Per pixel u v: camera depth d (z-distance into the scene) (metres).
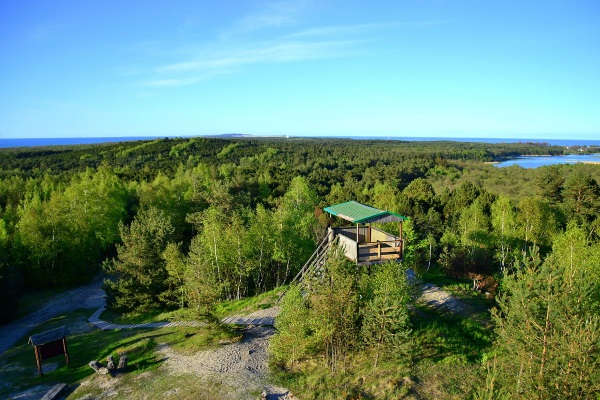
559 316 12.68
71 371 20.20
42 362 21.73
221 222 37.38
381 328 17.88
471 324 22.28
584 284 13.86
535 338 13.08
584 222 41.34
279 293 30.78
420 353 19.25
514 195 72.25
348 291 18.48
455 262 33.84
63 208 43.22
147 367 19.86
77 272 42.28
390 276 20.42
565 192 52.75
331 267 18.69
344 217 21.86
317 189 78.50
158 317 30.11
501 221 39.81
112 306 31.94
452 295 27.23
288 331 18.88
